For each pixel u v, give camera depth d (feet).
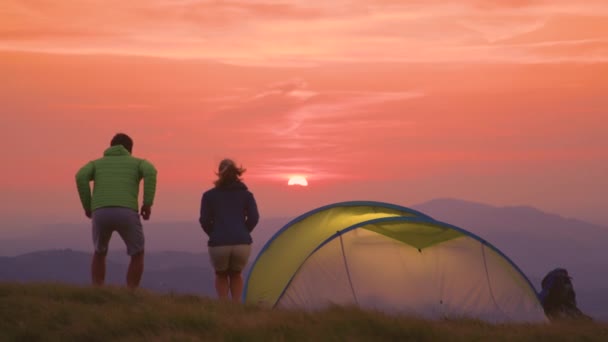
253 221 43.34
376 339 31.40
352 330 31.99
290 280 44.14
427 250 45.24
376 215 48.78
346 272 44.50
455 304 43.93
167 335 31.04
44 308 35.58
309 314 35.22
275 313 35.78
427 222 45.34
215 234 42.39
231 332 31.35
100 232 41.60
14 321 34.14
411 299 43.80
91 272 42.73
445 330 33.01
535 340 33.58
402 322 33.09
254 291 45.70
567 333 34.78
